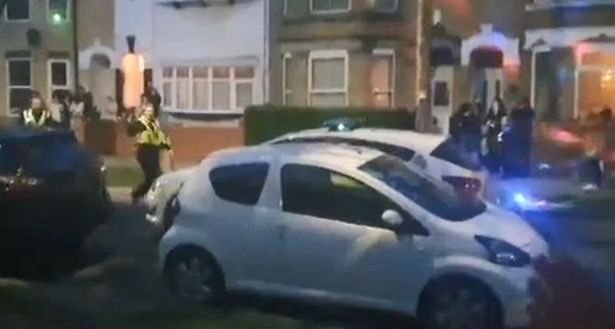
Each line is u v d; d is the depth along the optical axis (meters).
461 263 7.59
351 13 25.20
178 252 8.96
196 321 8.15
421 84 17.89
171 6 27.77
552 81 24.25
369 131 12.55
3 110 29.88
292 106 24.20
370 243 7.95
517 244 7.67
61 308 8.63
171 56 27.88
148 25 28.14
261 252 8.45
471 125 20.50
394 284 7.85
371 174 8.22
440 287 7.70
